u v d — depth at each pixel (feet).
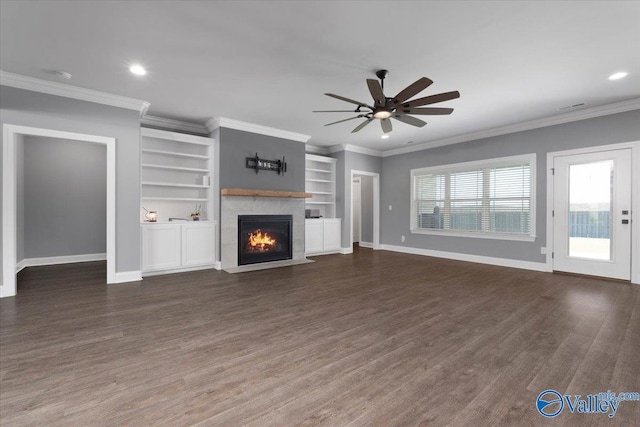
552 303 10.95
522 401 5.37
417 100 9.66
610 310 10.19
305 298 11.52
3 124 11.19
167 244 15.33
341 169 23.48
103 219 19.70
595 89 12.44
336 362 6.74
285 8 7.51
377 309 10.29
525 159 17.21
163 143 17.02
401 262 19.36
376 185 25.40
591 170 15.02
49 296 11.54
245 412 5.05
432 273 16.02
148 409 5.10
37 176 17.69
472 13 7.68
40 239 17.83
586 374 6.26
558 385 5.87
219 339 7.88
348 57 9.95
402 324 8.98
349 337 8.05
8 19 7.87
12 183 11.45
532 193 16.94
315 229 22.11
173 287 12.98
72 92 12.32
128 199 13.76
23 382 5.86
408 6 7.42
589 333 8.32
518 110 14.99
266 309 10.25
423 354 7.13
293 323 9.02
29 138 17.40
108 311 9.93
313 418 4.91
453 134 19.74
